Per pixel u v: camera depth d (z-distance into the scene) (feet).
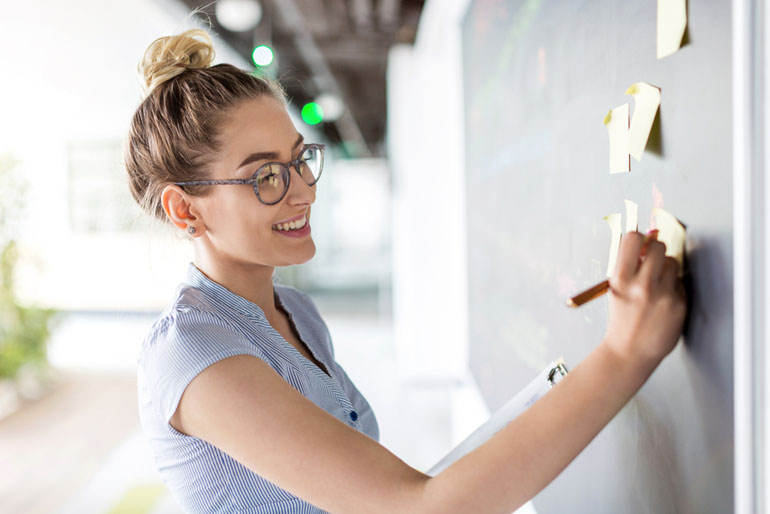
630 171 2.69
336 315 25.71
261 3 15.90
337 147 53.78
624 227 2.77
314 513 2.84
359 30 17.15
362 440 2.06
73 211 23.09
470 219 8.29
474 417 8.78
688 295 2.18
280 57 21.27
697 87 2.09
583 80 3.34
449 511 1.88
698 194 2.09
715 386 2.03
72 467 11.35
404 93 14.88
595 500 3.40
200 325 2.48
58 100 22.70
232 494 2.64
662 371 2.47
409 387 15.25
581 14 3.34
